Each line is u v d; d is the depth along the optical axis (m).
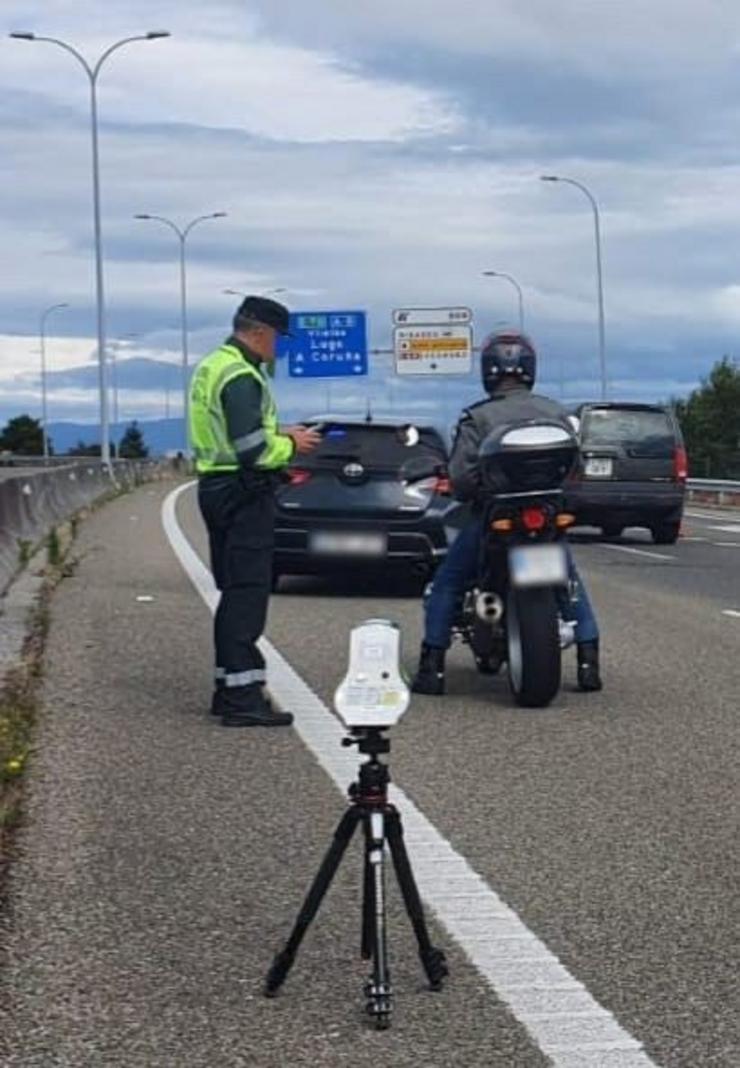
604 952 5.31
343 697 4.57
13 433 114.31
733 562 21.16
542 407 9.56
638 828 6.84
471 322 43.19
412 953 5.29
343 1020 4.75
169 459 64.25
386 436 15.11
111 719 9.15
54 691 9.99
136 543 21.88
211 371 8.82
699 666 11.27
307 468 14.93
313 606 14.62
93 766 7.98
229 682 8.97
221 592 9.05
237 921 5.64
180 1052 4.53
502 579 9.73
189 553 20.05
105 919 5.66
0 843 6.58
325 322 43.66
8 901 5.85
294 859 6.38
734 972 5.13
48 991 4.99
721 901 5.85
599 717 9.32
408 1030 4.67
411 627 13.12
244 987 5.02
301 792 7.46
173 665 10.99
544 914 5.69
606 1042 4.57
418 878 6.10
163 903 5.84
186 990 5.00
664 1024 4.71
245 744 8.50
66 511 27.09
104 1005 4.88
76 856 6.42
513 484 9.25
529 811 7.12
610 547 24.45
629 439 24.77
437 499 14.86
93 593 15.25
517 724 9.11
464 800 7.31
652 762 8.12
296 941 4.88
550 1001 4.88
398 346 43.28
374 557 14.79
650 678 10.73
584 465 24.59
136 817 7.02
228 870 6.23
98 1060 4.48
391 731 8.88
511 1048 4.54
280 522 14.83
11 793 7.28
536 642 9.41
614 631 13.22
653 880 6.10
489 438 9.25
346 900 5.88
